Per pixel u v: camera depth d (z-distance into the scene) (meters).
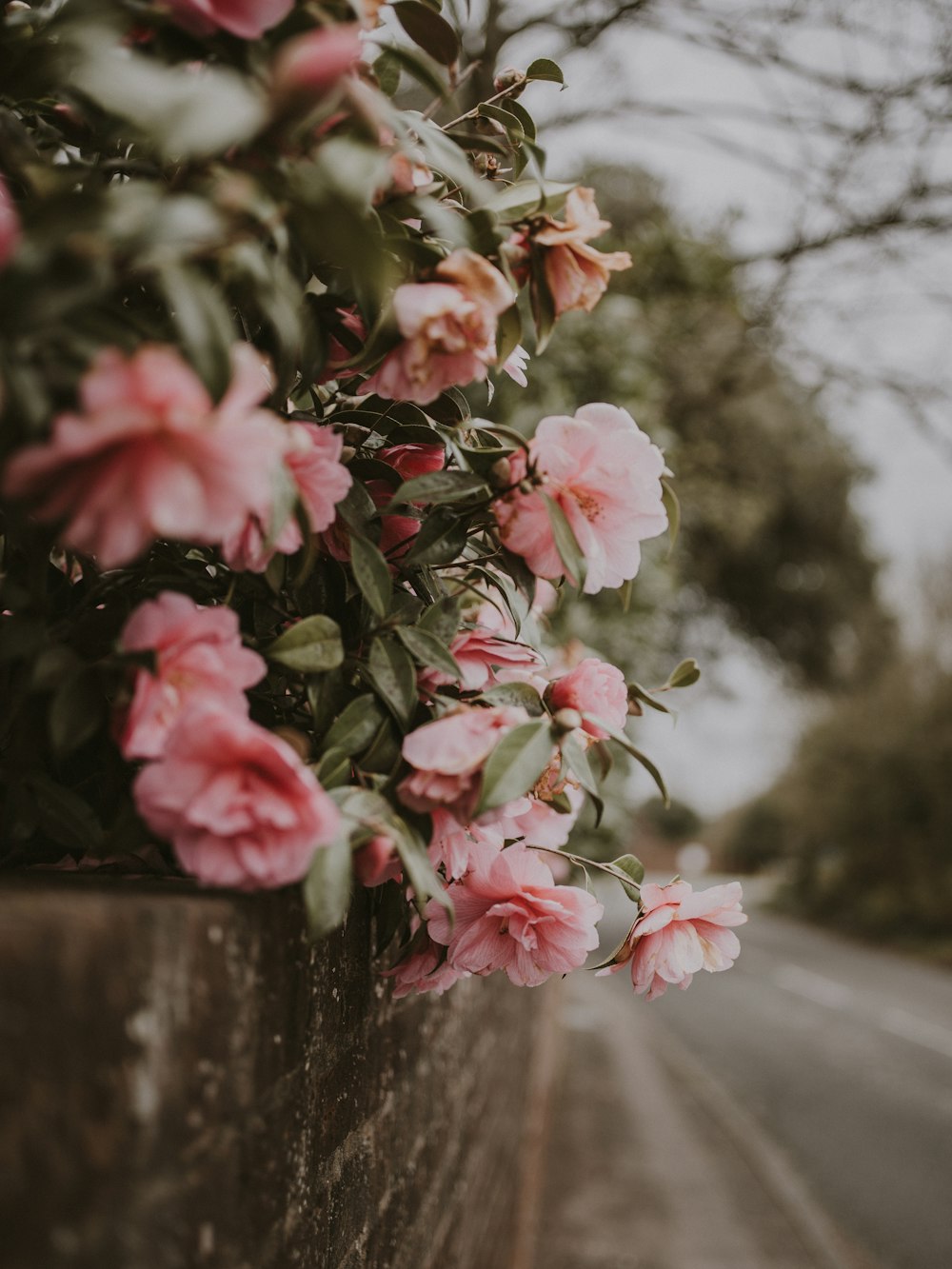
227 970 0.68
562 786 1.04
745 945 20.19
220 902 0.69
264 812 0.62
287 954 0.80
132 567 0.88
